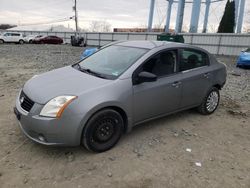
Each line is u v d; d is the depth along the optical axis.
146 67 4.18
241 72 13.70
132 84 3.95
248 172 3.57
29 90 3.77
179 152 3.97
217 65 5.65
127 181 3.20
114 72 4.06
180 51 4.78
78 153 3.76
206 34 28.92
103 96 3.59
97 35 41.69
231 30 33.56
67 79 3.94
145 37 34.97
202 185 3.22
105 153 3.80
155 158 3.75
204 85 5.26
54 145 3.45
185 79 4.76
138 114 4.13
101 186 3.09
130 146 4.04
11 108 5.46
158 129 4.75
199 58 5.25
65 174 3.28
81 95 3.48
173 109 4.76
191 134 4.66
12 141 4.00
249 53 15.76
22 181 3.11
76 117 3.40
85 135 3.55
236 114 5.88
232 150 4.18
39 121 3.36
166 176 3.35
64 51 25.06
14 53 20.48
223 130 4.95
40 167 3.39
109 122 3.77
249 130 5.03
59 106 3.37
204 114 5.64
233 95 7.67
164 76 4.46
